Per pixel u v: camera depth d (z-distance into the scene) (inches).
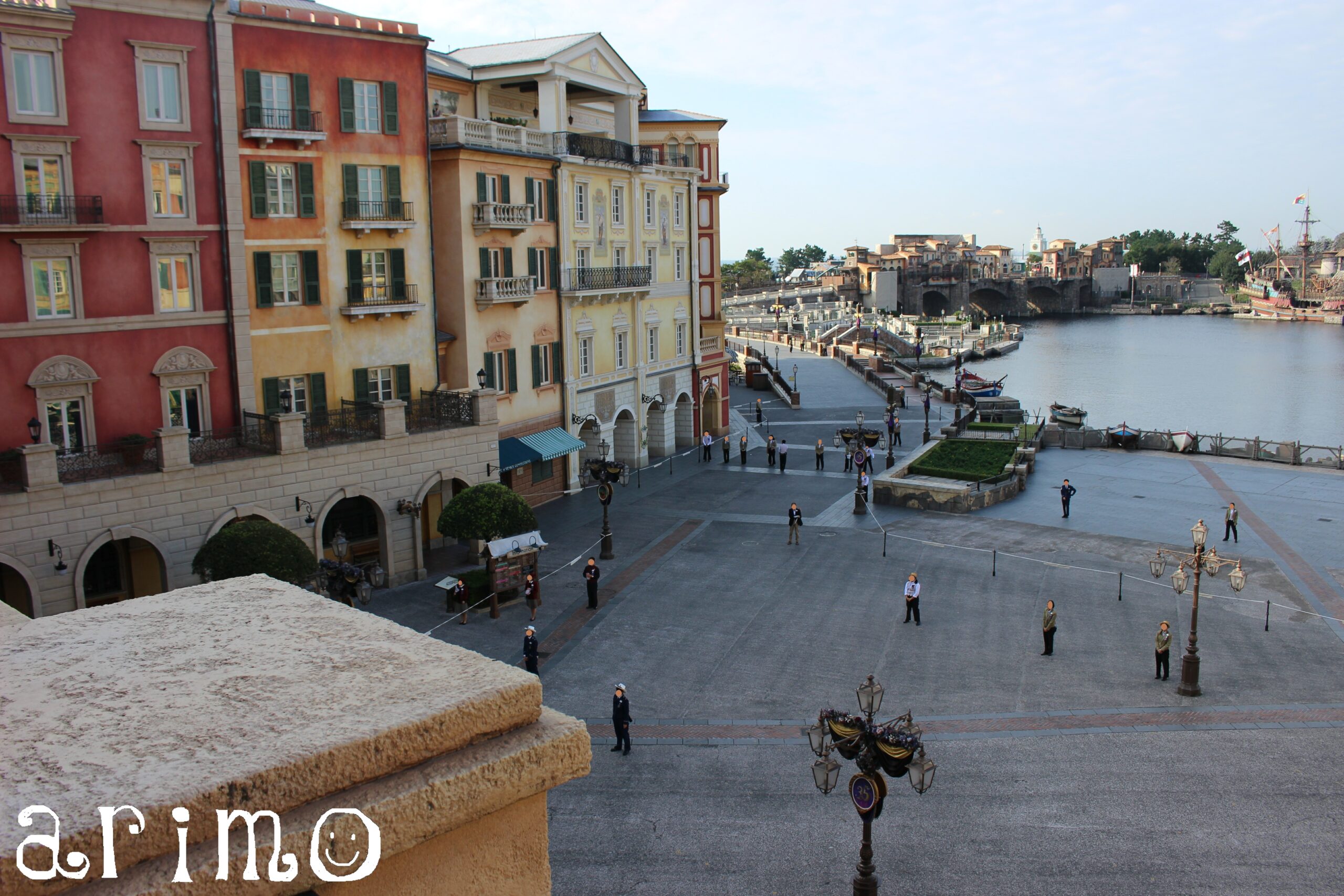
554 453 1849.2
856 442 2105.1
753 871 755.4
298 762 111.5
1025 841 790.5
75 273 1202.6
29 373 1178.0
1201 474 2209.6
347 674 134.0
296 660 139.0
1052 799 853.2
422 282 1581.0
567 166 1925.4
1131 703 1042.7
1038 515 1859.0
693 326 2497.5
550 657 1180.5
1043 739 964.6
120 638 146.9
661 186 2303.2
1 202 1142.3
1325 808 834.2
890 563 1555.1
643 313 2261.3
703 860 770.2
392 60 1504.7
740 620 1302.9
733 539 1699.1
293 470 1307.8
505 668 137.9
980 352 6688.0
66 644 144.3
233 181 1325.0
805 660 1166.3
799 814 836.0
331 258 1459.2
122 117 1226.6
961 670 1134.4
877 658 1171.9
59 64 1170.6
